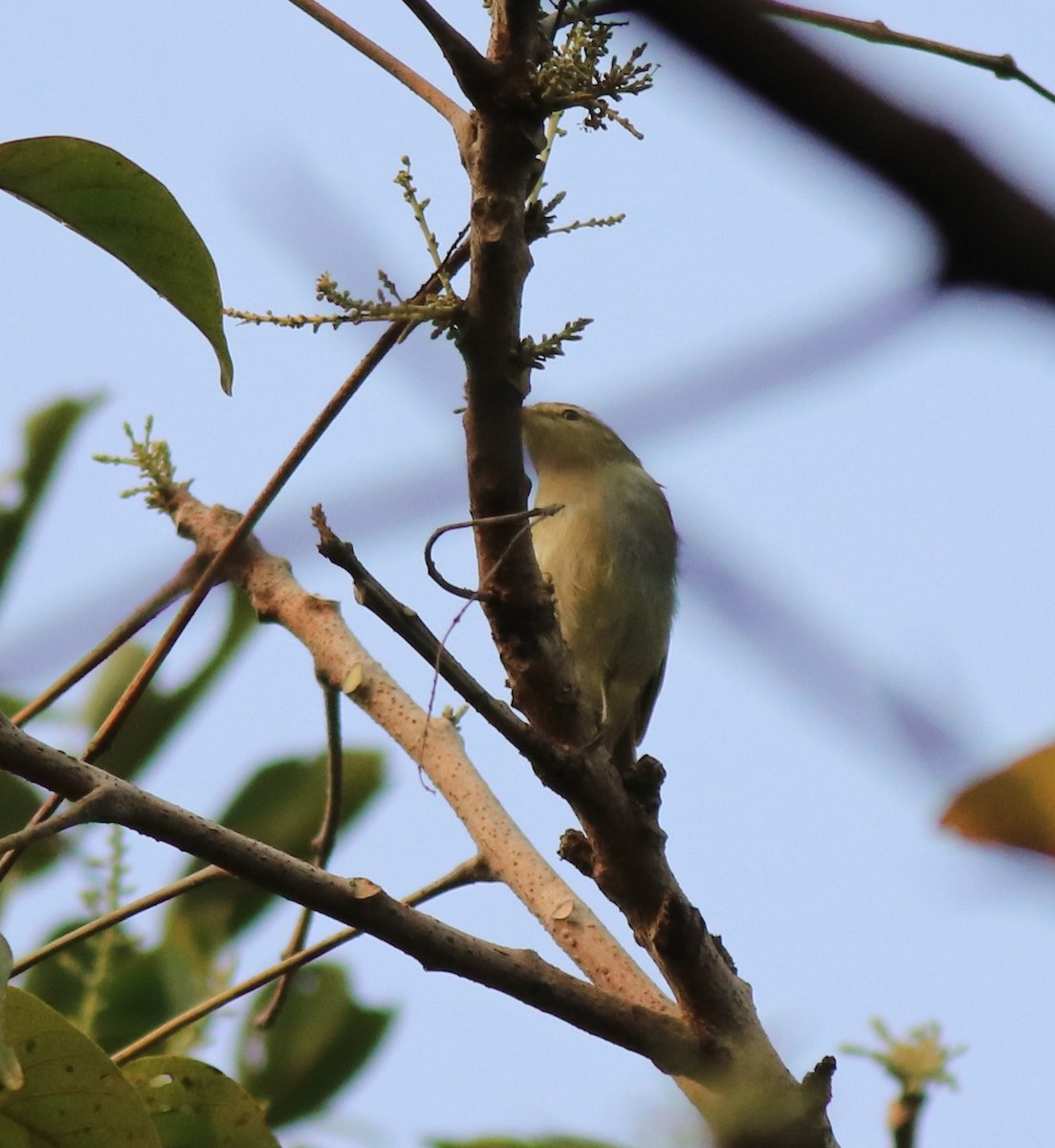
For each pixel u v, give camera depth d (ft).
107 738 21.36
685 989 19.97
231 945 26.68
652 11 5.98
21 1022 17.49
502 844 23.57
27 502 26.07
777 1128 18.66
